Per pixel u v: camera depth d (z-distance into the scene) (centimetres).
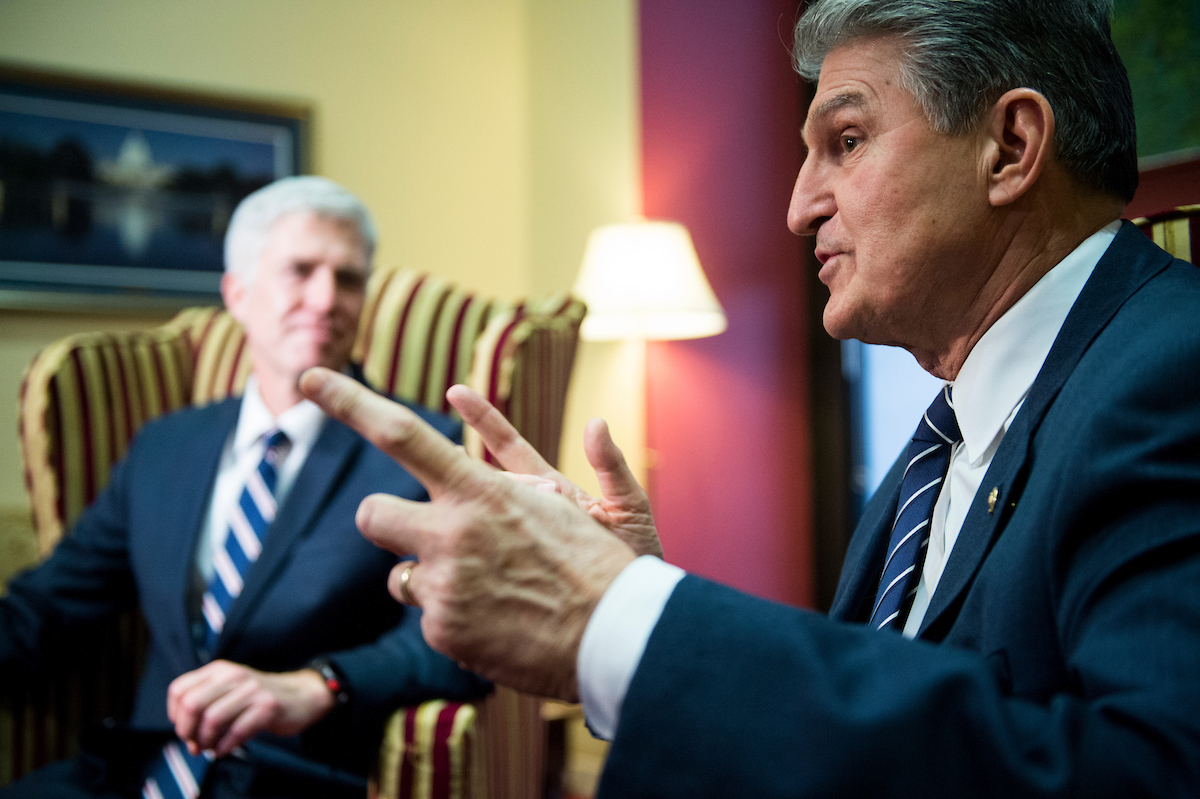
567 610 54
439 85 382
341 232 164
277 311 159
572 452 370
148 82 324
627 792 48
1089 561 53
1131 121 74
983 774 45
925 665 49
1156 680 46
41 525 178
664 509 341
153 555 151
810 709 47
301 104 348
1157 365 56
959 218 72
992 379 73
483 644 54
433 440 54
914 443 83
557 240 377
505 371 173
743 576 320
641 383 344
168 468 160
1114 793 43
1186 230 86
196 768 132
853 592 87
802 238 306
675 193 335
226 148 335
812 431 307
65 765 143
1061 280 71
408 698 126
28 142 304
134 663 172
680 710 49
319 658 130
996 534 64
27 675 153
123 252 319
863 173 74
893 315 76
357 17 366
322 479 149
